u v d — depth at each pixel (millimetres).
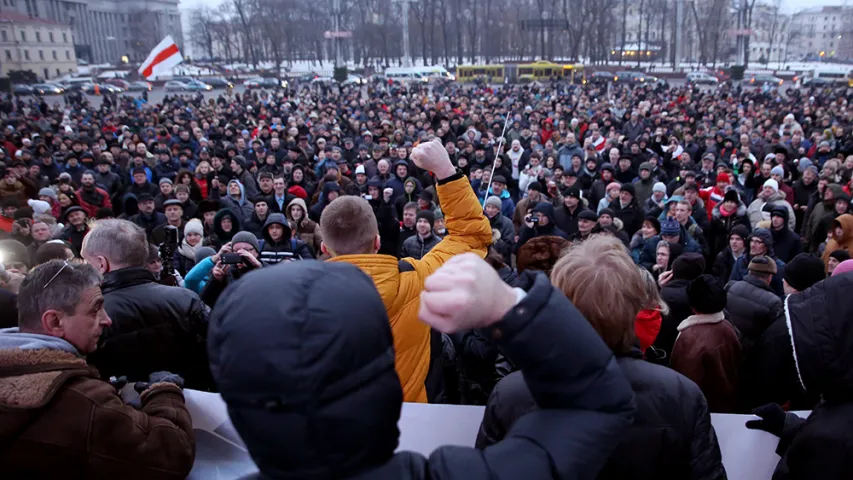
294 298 689
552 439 790
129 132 16984
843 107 24625
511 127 16078
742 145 11930
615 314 1322
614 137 13555
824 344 1438
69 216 6367
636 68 68375
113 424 1466
